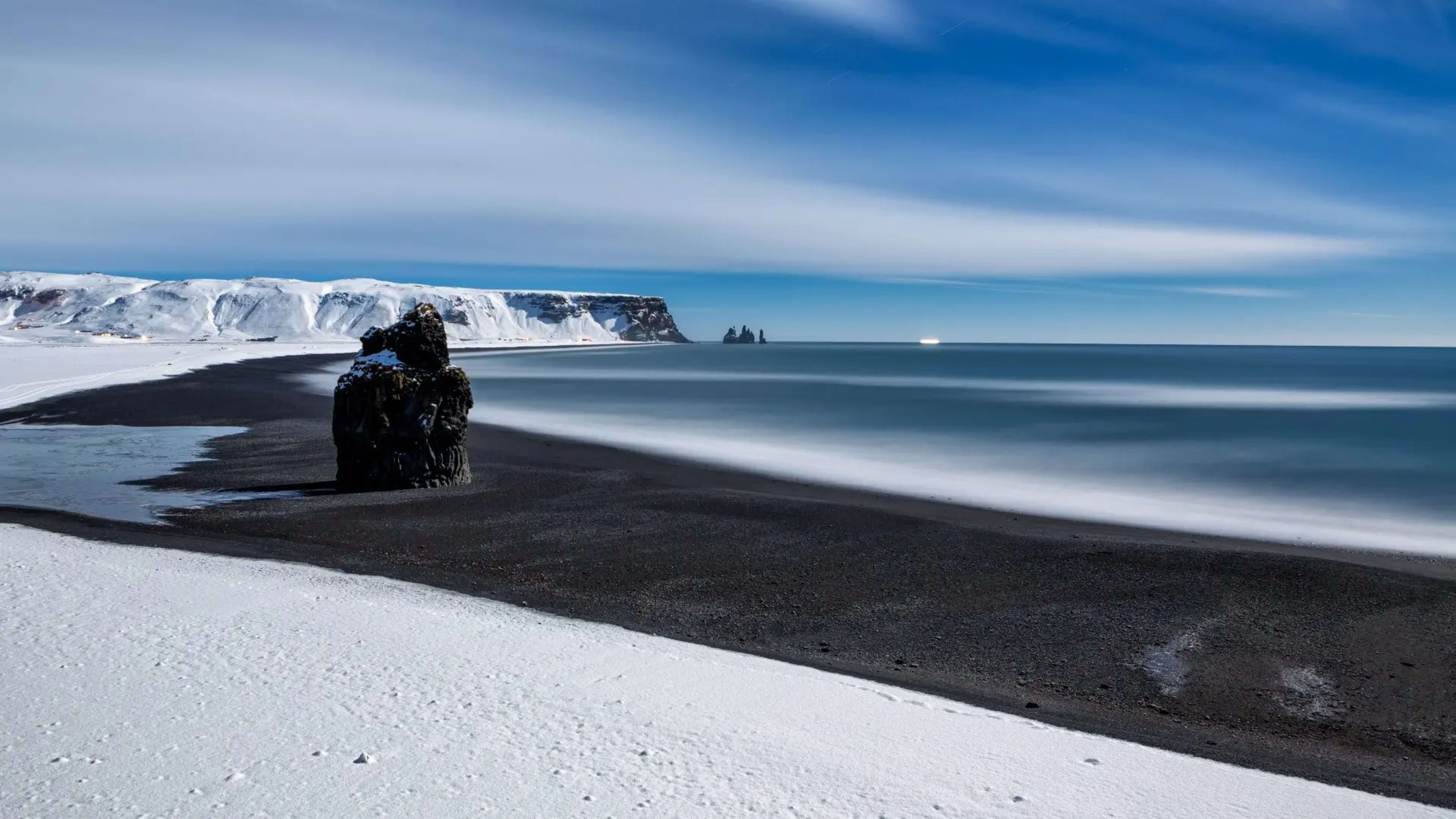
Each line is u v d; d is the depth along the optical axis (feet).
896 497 68.95
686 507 60.59
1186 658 32.40
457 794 18.06
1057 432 124.67
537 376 293.23
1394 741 25.77
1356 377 340.39
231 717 22.02
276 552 46.34
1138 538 54.39
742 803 17.88
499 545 49.83
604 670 26.25
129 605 32.17
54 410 132.05
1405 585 41.34
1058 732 23.06
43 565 38.29
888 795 18.40
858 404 174.70
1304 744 25.35
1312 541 55.57
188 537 49.98
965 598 40.19
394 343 70.64
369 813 17.22
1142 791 19.19
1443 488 78.59
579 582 42.52
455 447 70.28
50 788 18.20
